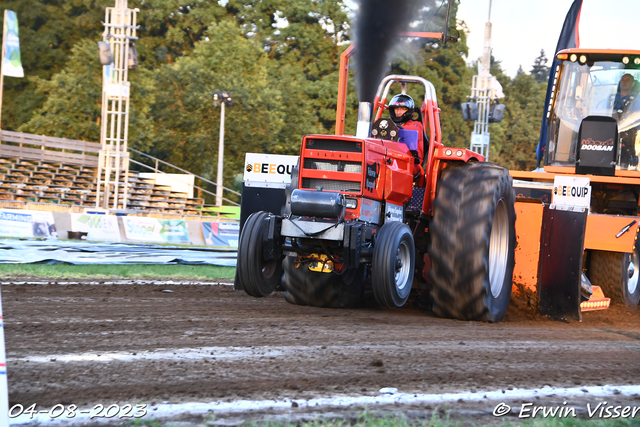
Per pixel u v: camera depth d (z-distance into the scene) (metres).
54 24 141.25
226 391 11.02
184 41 159.88
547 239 21.50
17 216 61.38
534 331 18.47
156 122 135.00
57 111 123.62
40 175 88.69
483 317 19.61
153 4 154.25
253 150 134.75
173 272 32.53
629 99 28.30
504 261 20.98
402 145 21.42
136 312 18.64
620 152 28.14
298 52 163.00
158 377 11.63
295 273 20.95
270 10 165.75
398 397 11.05
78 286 24.88
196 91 129.12
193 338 15.02
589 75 29.06
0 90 88.25
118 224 66.31
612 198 28.95
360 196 18.75
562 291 21.17
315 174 19.23
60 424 9.27
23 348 13.32
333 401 10.70
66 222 63.81
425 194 21.22
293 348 14.34
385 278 18.00
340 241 18.22
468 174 20.17
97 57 124.94
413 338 16.19
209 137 129.00
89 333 15.11
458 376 12.65
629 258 25.81
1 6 137.50
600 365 14.36
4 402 8.21
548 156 29.75
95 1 143.75
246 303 21.61
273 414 9.95
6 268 30.22
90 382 11.17
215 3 164.12
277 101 140.00
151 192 91.25
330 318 18.84
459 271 19.28
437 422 9.73
